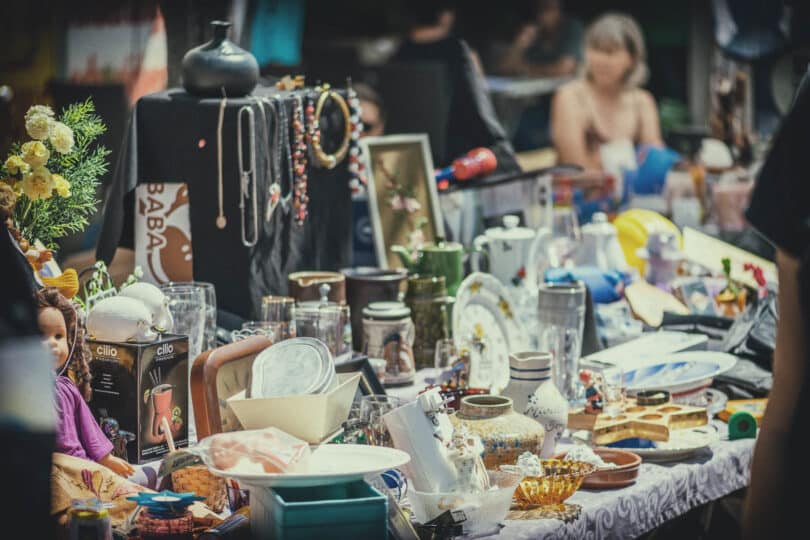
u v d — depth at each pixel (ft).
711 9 25.03
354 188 13.14
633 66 25.21
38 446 4.70
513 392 10.21
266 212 11.35
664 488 10.03
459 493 8.37
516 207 15.12
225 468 7.43
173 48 14.21
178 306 9.91
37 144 9.07
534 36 26.18
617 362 12.19
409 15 26.43
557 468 9.46
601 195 20.70
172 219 11.15
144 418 8.75
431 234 13.82
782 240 6.84
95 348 8.79
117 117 15.52
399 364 11.40
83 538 7.26
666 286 14.79
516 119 25.39
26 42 16.16
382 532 7.26
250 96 11.41
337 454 8.18
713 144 24.50
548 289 11.56
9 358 4.77
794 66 14.08
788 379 6.84
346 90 13.04
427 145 13.94
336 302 11.72
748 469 11.20
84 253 14.33
